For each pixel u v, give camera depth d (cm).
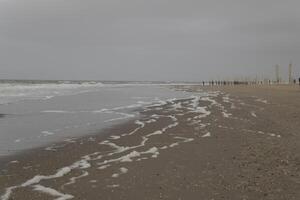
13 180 1107
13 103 3688
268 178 1084
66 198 949
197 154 1420
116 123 2320
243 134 1866
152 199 937
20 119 2503
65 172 1193
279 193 957
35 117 2619
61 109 3186
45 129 2086
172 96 5128
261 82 14975
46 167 1257
